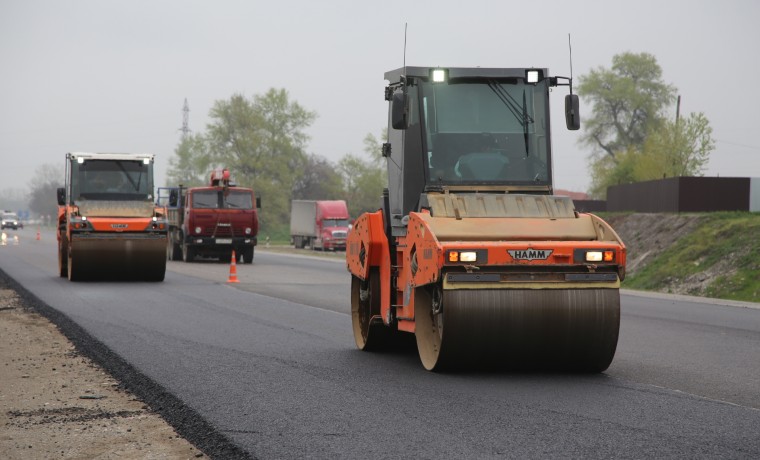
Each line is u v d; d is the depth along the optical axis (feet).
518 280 68.59
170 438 52.37
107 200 190.80
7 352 89.61
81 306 134.92
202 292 164.04
